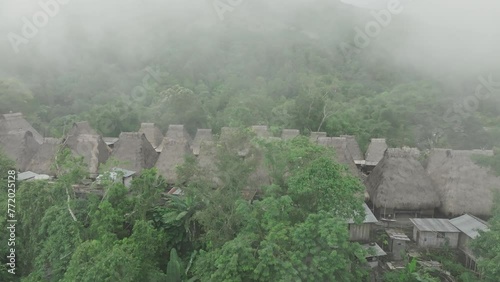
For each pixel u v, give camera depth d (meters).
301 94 52.88
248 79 77.25
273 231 16.59
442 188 28.81
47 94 68.69
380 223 27.77
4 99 54.22
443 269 22.86
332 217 16.97
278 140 21.77
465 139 55.19
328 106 52.19
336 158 31.91
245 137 21.39
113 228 21.42
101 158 33.41
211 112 60.22
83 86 71.00
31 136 36.97
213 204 20.84
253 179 24.33
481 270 21.27
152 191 24.09
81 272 17.45
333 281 15.85
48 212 21.75
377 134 51.88
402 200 27.61
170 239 24.16
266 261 15.80
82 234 21.16
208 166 22.23
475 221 25.25
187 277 20.89
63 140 33.66
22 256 23.45
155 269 21.08
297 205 19.84
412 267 21.53
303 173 19.11
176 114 52.94
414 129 57.12
